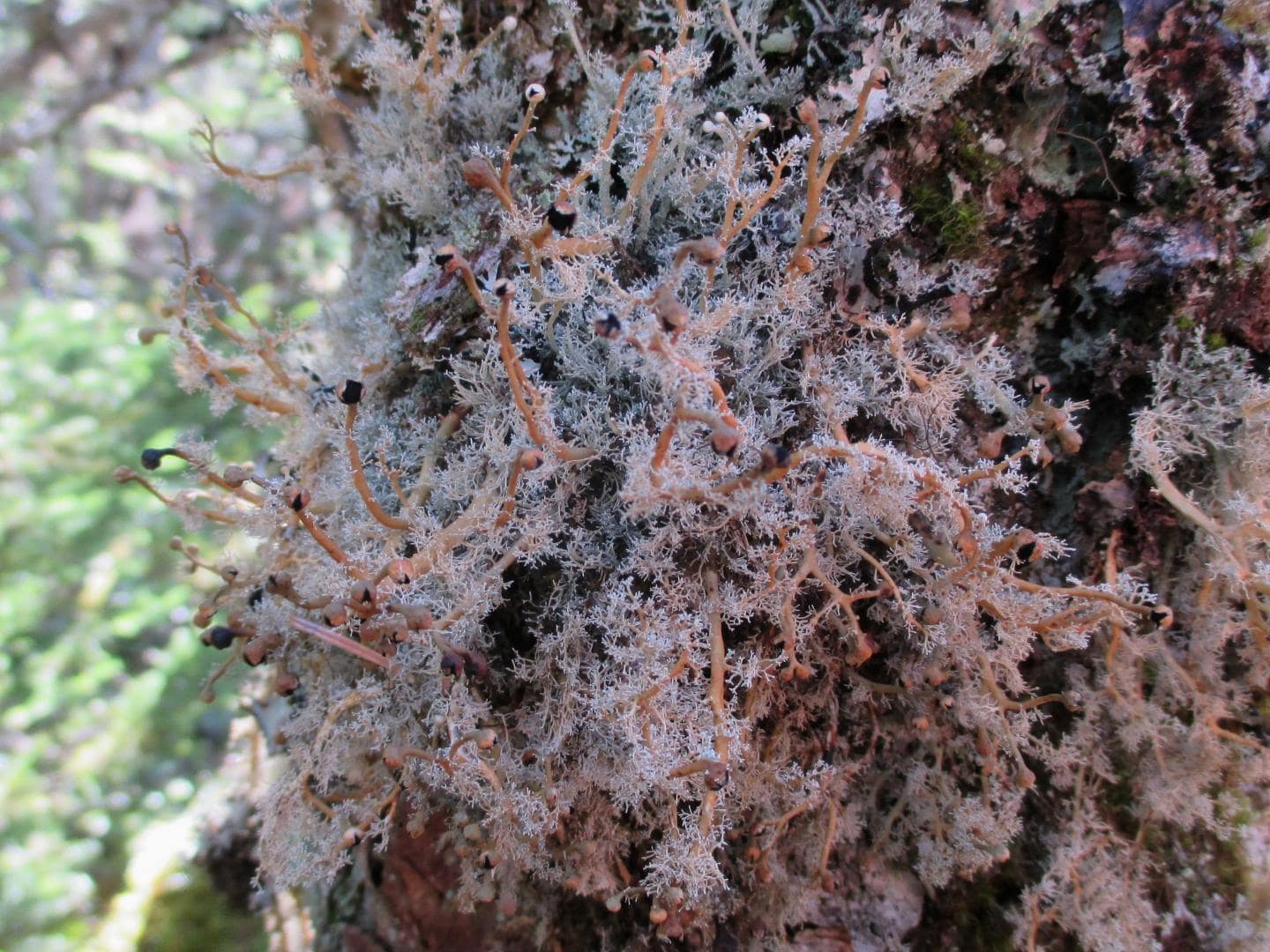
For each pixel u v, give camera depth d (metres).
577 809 0.11
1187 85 0.10
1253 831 0.11
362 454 0.11
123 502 0.37
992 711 0.10
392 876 0.12
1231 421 0.10
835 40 0.11
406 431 0.11
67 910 0.36
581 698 0.10
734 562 0.10
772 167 0.09
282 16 0.12
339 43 0.13
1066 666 0.11
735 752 0.09
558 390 0.10
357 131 0.12
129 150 0.40
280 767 0.16
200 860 0.17
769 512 0.09
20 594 0.37
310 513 0.11
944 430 0.10
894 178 0.10
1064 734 0.11
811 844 0.11
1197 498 0.11
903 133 0.10
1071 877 0.11
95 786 0.38
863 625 0.11
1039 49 0.10
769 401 0.10
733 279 0.10
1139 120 0.10
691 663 0.09
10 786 0.38
